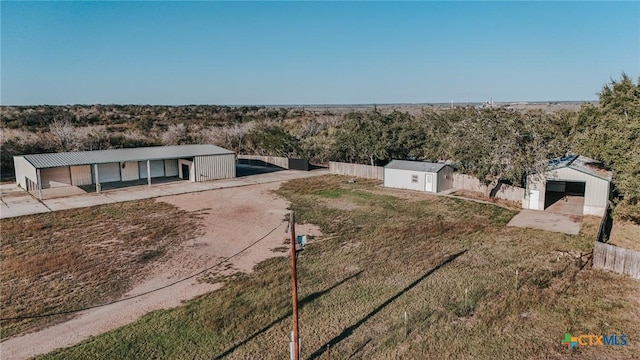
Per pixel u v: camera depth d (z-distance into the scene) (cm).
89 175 3647
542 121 2942
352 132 4212
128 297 1516
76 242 2106
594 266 1694
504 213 2597
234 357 1125
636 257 1576
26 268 1756
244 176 4091
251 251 1991
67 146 4678
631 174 2181
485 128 2914
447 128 3853
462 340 1181
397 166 3466
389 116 4241
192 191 3353
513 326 1248
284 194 3275
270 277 1645
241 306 1403
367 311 1363
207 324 1291
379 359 1103
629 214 2348
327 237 2183
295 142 5159
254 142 5559
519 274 1630
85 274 1716
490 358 1097
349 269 1727
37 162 3128
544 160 2650
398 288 1532
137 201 2997
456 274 1648
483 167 2884
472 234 2172
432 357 1106
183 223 2455
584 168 2612
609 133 2548
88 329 1289
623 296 1426
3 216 2558
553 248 1933
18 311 1409
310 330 1255
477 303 1395
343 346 1166
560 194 3166
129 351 1158
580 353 1108
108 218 2545
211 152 3888
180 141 5662
